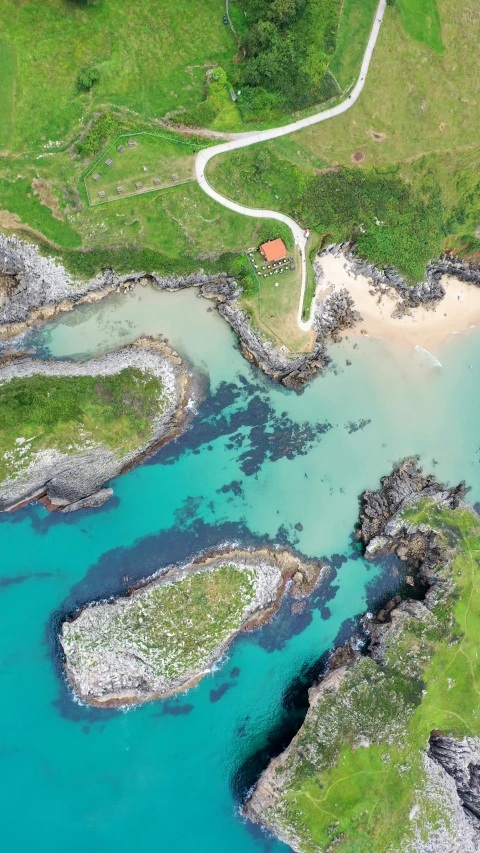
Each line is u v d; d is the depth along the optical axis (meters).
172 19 46.97
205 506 50.03
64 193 45.88
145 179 46.75
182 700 48.28
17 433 43.69
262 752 48.59
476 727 49.31
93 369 46.91
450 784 48.47
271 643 50.22
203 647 47.03
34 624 46.97
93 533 48.44
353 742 46.94
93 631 46.22
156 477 49.47
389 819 46.09
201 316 49.59
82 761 46.19
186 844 46.34
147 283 48.69
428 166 50.56
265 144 47.81
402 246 50.72
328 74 47.19
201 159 47.22
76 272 46.81
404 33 48.38
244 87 46.88
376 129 49.09
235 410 50.62
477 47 49.97
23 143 45.41
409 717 48.44
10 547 47.38
